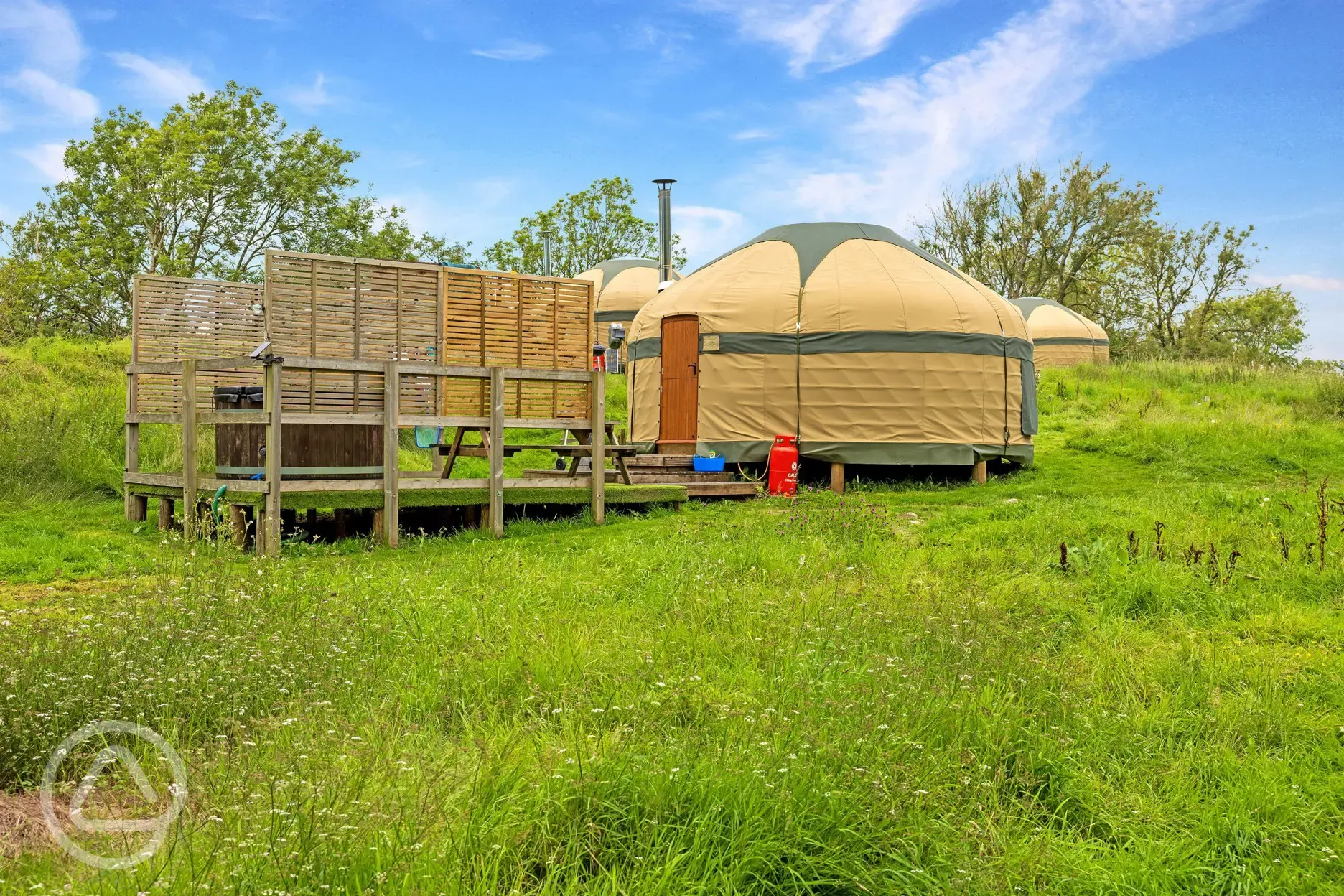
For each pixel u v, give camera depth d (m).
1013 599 6.82
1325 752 4.64
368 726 4.14
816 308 14.64
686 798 3.56
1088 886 3.54
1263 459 15.24
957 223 40.72
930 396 14.54
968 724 4.48
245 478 9.95
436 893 2.94
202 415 9.92
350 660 5.04
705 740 4.14
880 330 14.48
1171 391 22.58
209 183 30.33
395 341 10.65
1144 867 3.64
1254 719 4.91
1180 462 15.27
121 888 2.86
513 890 3.05
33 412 12.83
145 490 10.91
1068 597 6.99
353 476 10.22
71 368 16.58
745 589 6.93
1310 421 18.08
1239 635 6.52
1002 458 15.85
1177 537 8.74
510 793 3.51
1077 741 4.57
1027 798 4.12
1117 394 22.47
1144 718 4.94
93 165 31.12
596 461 11.30
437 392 10.86
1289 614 6.74
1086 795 4.15
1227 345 42.34
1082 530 9.26
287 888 2.82
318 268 10.26
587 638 5.52
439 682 4.86
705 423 14.96
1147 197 39.81
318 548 9.42
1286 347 48.78
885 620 5.99
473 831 3.23
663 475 13.54
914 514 11.88
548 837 3.32
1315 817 4.04
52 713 3.99
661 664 5.17
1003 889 3.43
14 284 27.05
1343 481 13.98
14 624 5.24
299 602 6.00
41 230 31.20
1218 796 4.18
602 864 3.28
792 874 3.31
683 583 7.29
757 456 14.66
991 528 9.72
